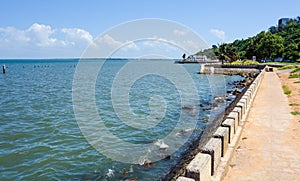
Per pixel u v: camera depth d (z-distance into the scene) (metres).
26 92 33.59
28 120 18.16
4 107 23.09
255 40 94.62
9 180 9.66
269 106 15.19
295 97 18.25
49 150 12.44
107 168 10.38
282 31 124.19
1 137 14.35
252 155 7.70
